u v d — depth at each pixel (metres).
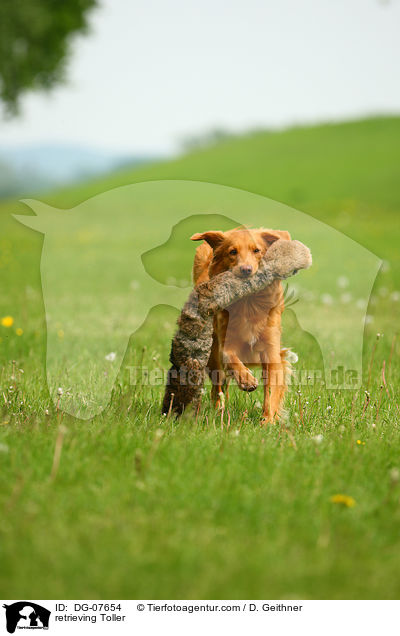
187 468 6.55
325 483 6.36
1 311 17.58
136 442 7.27
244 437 7.67
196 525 5.43
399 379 11.15
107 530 5.27
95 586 4.70
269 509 5.72
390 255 28.89
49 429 7.70
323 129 84.94
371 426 8.33
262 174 68.69
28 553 4.88
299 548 5.10
